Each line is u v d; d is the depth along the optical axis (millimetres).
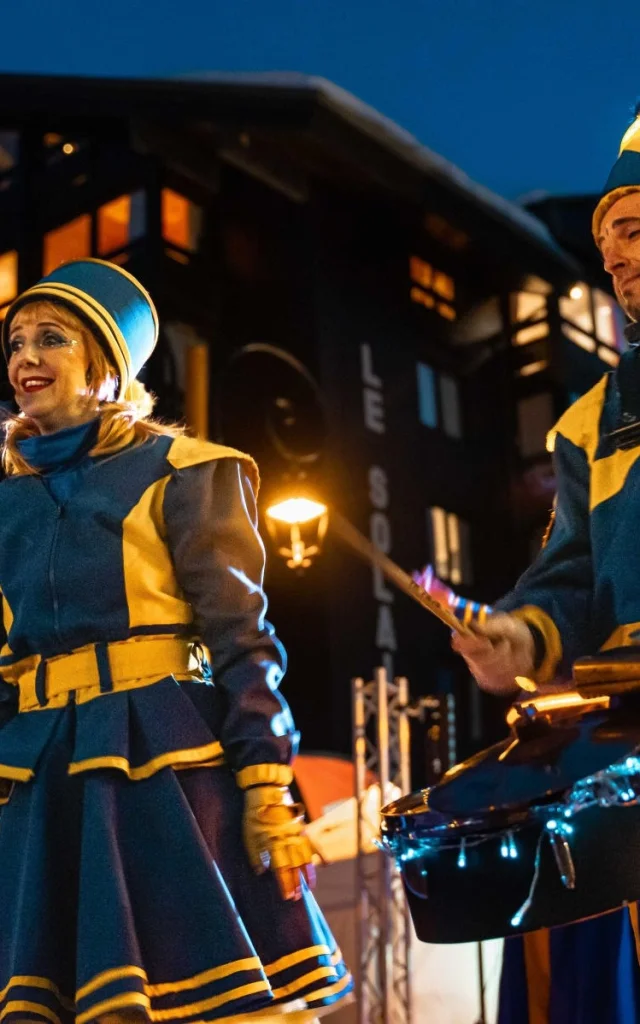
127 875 2611
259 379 16172
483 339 28406
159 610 2838
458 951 12281
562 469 3018
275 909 2650
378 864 11828
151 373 20781
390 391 25797
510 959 2883
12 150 25141
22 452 3002
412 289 27156
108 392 3074
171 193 24188
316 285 24844
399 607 23891
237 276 24922
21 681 2871
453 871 2516
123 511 2885
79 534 2879
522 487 27516
